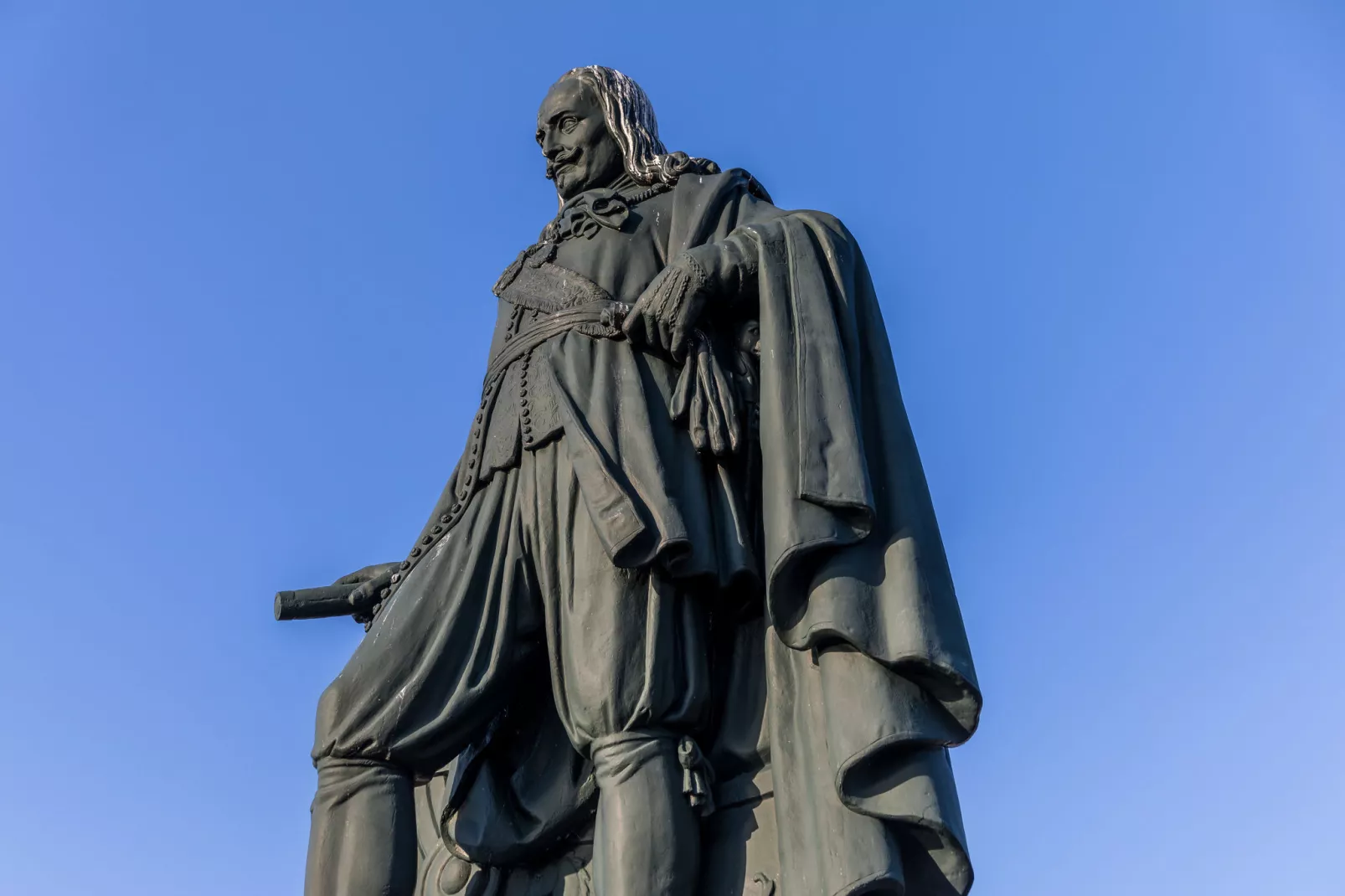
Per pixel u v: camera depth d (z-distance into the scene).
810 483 5.36
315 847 5.70
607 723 5.47
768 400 5.61
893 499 5.54
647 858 5.29
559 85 6.96
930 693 5.29
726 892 5.44
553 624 5.75
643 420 5.80
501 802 5.92
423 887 6.13
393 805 5.76
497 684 5.88
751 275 5.92
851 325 5.83
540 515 5.85
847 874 5.08
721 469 5.83
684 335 5.89
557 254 6.52
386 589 6.68
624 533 5.54
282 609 6.65
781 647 5.62
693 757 5.45
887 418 5.73
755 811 5.54
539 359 6.11
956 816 5.18
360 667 5.85
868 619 5.28
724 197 6.46
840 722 5.20
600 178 6.83
